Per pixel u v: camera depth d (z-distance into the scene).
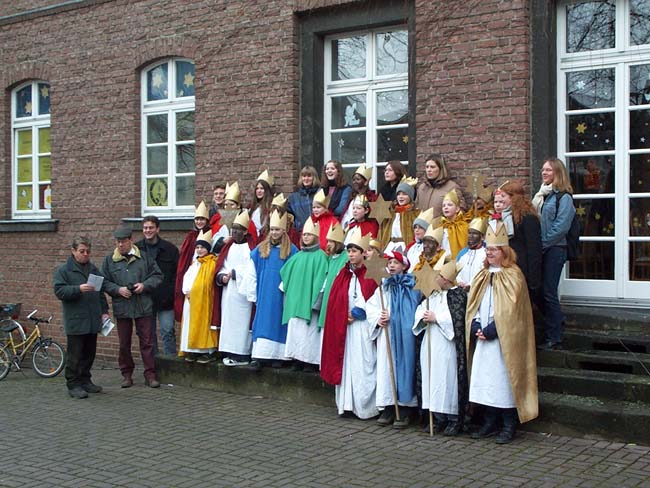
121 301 9.74
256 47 10.92
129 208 12.18
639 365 7.50
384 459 6.64
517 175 9.00
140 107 12.21
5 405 9.05
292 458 6.74
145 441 7.37
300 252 8.76
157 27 11.82
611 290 8.84
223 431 7.64
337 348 7.98
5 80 13.52
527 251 7.71
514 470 6.24
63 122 12.84
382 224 8.72
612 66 8.88
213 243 9.69
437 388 7.25
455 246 8.18
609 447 6.74
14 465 6.76
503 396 6.95
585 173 9.03
